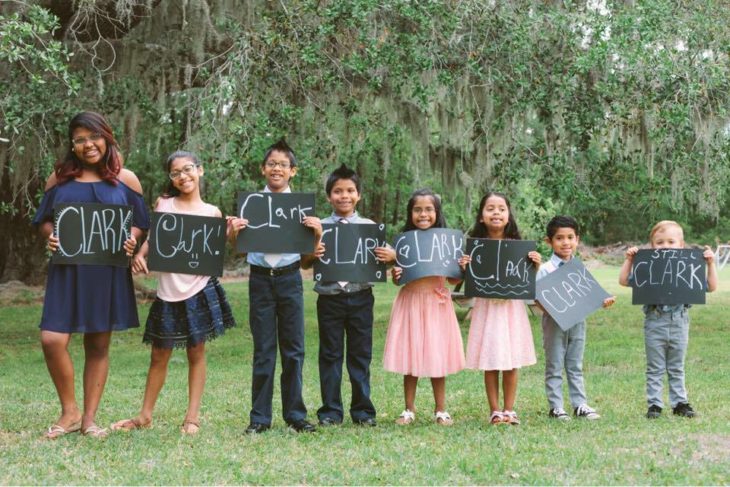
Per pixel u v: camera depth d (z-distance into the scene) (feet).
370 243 18.37
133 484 13.06
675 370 19.34
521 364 18.57
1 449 15.57
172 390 25.13
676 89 34.94
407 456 14.78
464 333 40.68
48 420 19.33
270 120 35.09
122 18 35.65
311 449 15.46
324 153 38.75
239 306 57.16
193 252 17.30
